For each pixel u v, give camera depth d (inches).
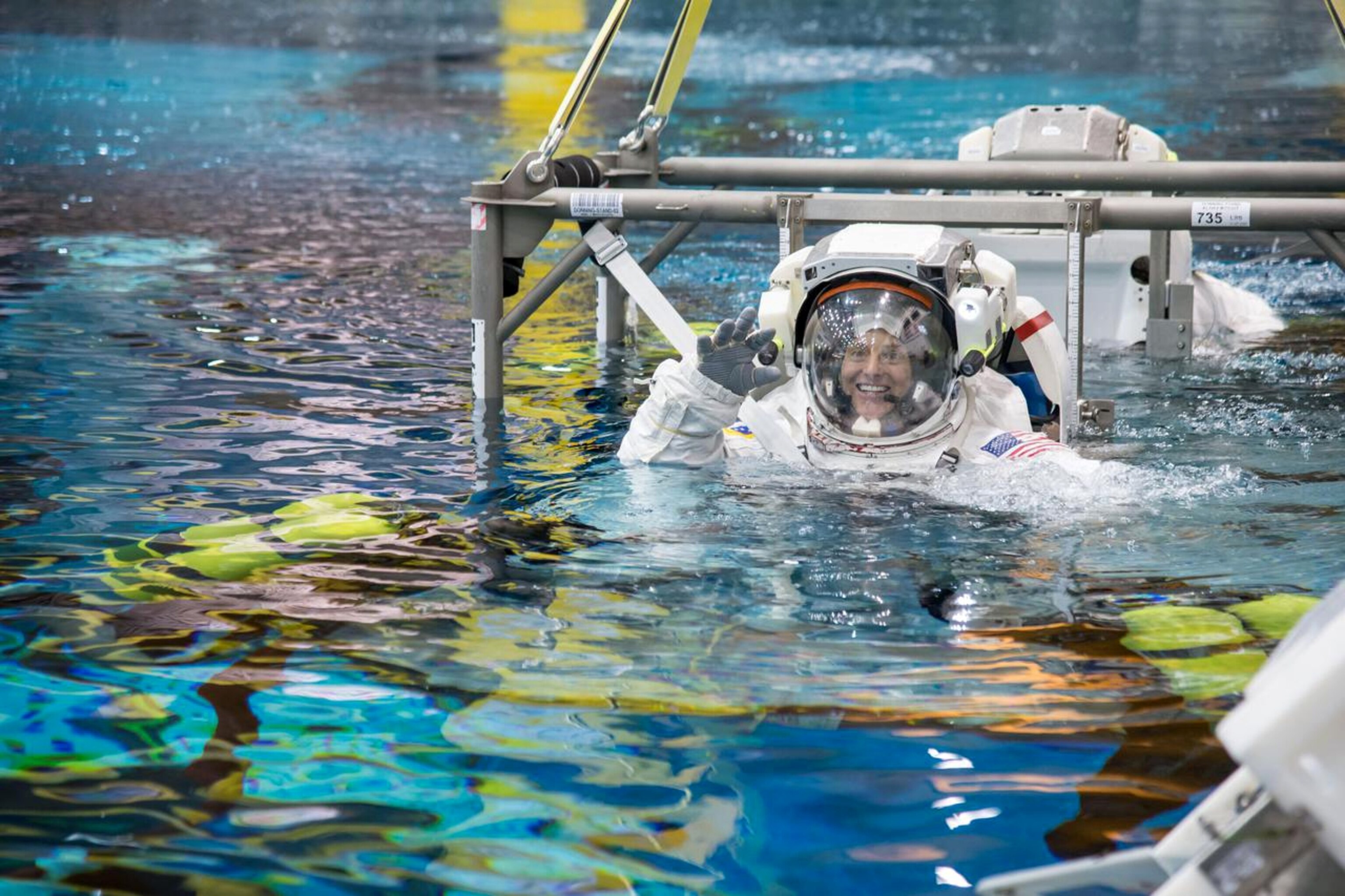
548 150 260.1
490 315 266.1
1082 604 158.7
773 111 865.5
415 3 1800.0
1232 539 181.0
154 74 1085.1
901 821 112.9
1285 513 192.5
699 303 386.9
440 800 116.6
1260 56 1106.1
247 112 897.5
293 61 1200.8
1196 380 290.7
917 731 128.6
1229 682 137.0
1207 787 117.2
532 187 260.4
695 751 125.0
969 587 164.9
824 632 152.2
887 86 976.9
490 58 1221.7
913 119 816.3
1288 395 275.1
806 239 496.1
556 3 1803.6
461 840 110.4
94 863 107.0
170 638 151.6
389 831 111.7
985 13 1542.8
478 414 259.9
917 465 212.2
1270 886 78.3
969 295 208.1
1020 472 207.0
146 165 678.5
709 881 104.6
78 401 263.7
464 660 145.3
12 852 108.3
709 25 1466.5
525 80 1075.9
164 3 1699.1
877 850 108.7
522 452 232.1
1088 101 868.0
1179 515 191.9
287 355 310.5
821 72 1071.0
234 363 301.1
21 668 143.3
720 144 723.4
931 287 207.9
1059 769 120.9
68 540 185.3
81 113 872.9
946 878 104.6
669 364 221.9
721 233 515.5
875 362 209.6
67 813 114.5
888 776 120.3
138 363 298.5
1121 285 339.6
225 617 157.6
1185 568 170.2
